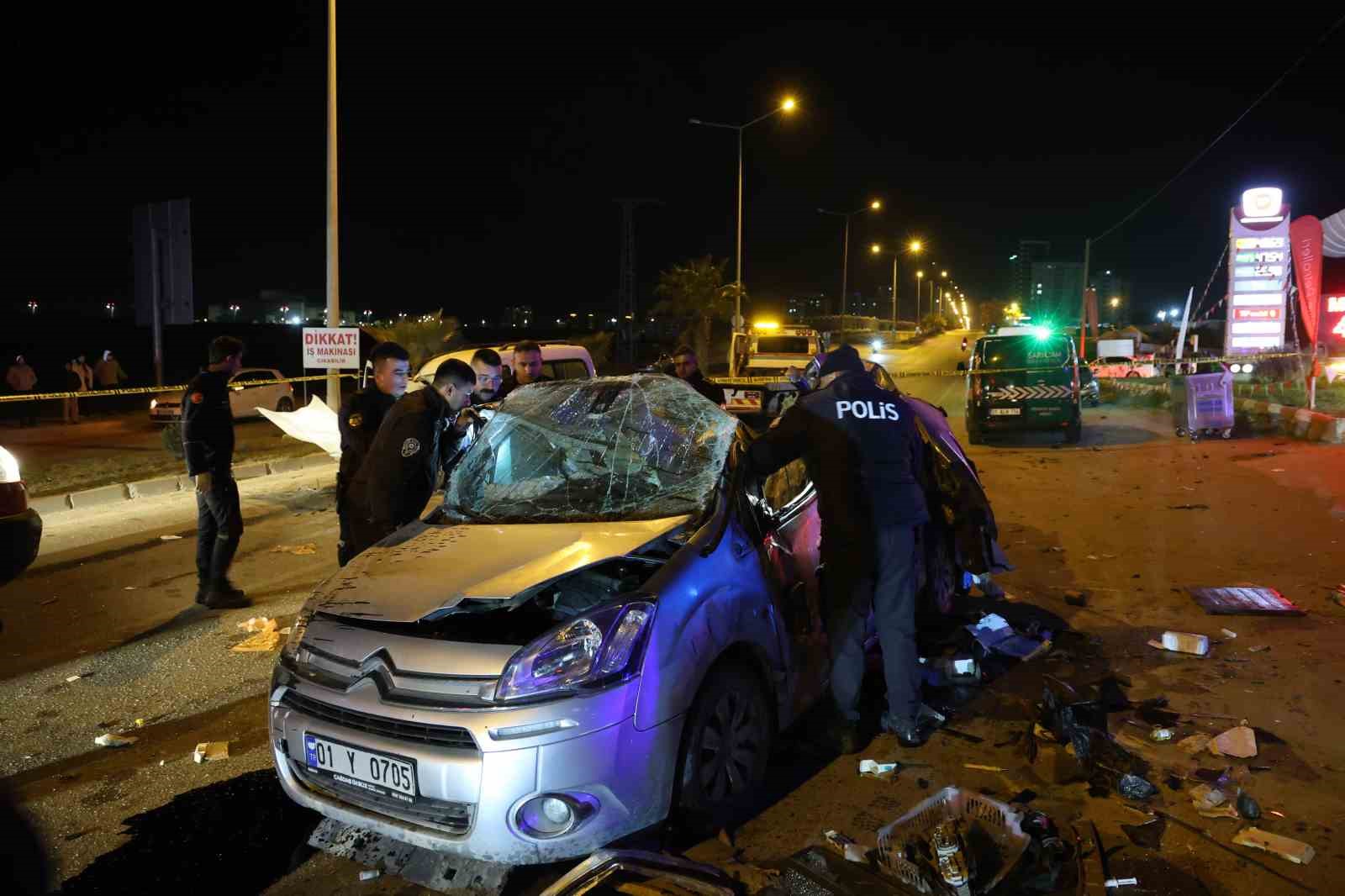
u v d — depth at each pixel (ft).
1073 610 18.90
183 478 38.93
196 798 12.59
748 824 11.28
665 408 15.14
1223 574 20.92
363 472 15.76
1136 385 79.46
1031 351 47.01
